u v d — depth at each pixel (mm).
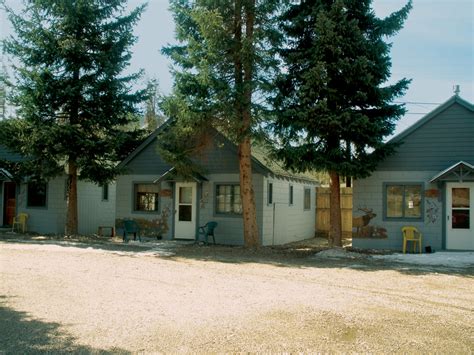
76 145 16688
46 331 5918
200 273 10602
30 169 17578
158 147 16062
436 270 11656
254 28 14969
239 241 17453
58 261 11953
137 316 6680
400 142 15500
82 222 22031
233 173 17734
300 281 9875
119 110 17859
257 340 5730
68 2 16609
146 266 11477
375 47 14727
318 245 18969
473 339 5973
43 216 21047
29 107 16344
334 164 14516
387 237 16016
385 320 6762
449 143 15562
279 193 19438
